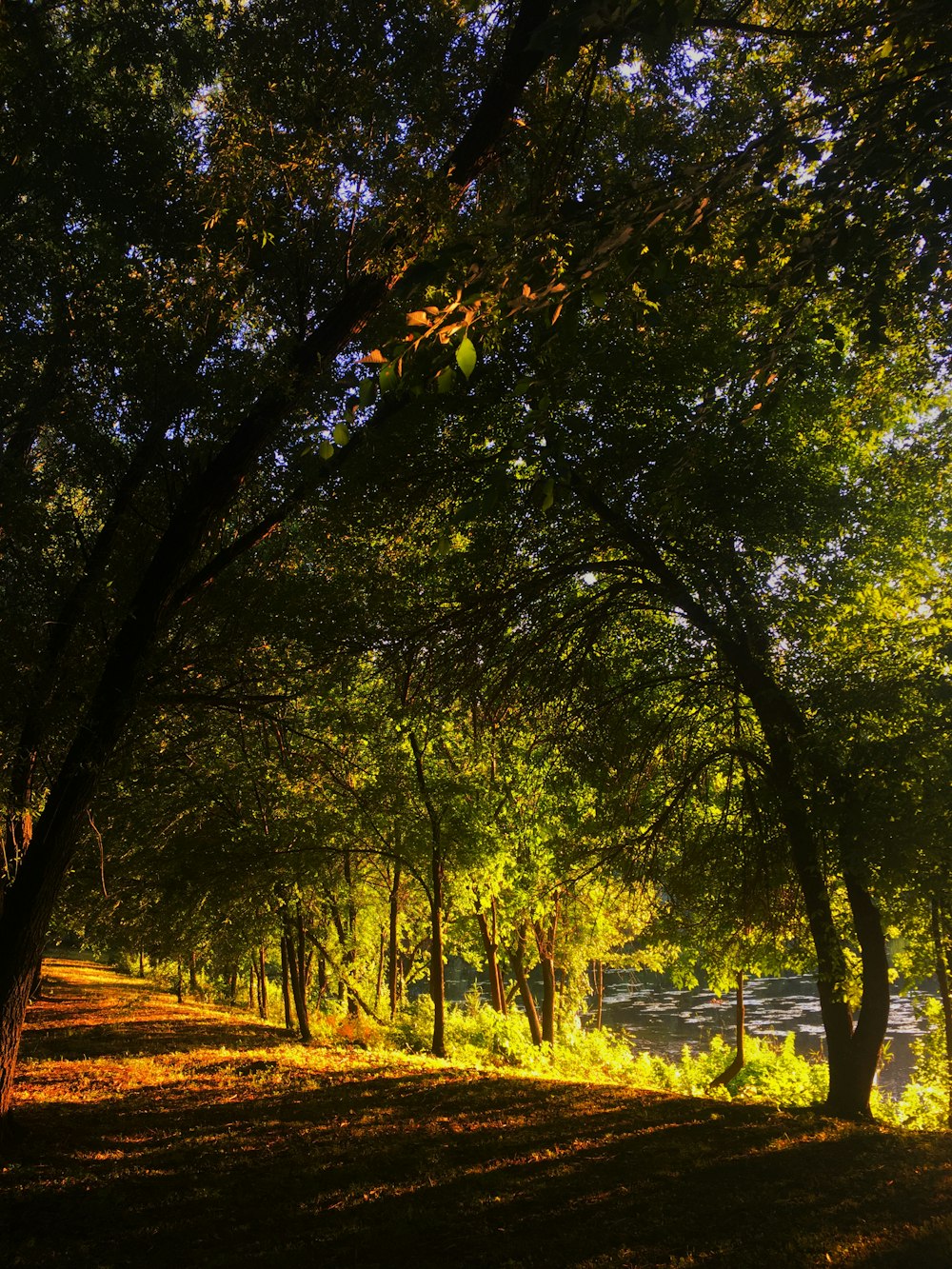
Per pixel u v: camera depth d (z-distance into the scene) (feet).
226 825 54.54
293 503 33.94
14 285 29.96
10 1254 19.27
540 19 26.84
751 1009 155.74
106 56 33.22
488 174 30.96
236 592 36.58
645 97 30.12
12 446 30.86
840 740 31.99
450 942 92.99
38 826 28.07
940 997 45.32
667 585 39.19
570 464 35.76
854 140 13.33
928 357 29.94
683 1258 19.98
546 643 42.04
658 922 44.75
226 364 31.14
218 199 29.96
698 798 43.50
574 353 26.37
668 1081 65.98
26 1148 27.12
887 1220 22.24
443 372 10.92
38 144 30.66
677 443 33.47
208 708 37.19
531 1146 30.12
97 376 31.78
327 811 57.00
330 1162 27.76
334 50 30.30
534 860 70.13
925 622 35.14
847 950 36.94
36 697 28.12
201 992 121.70
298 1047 58.90
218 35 32.83
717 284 30.63
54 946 173.68
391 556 44.57
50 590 30.50
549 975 89.25
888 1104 46.21
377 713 49.37
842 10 21.36
